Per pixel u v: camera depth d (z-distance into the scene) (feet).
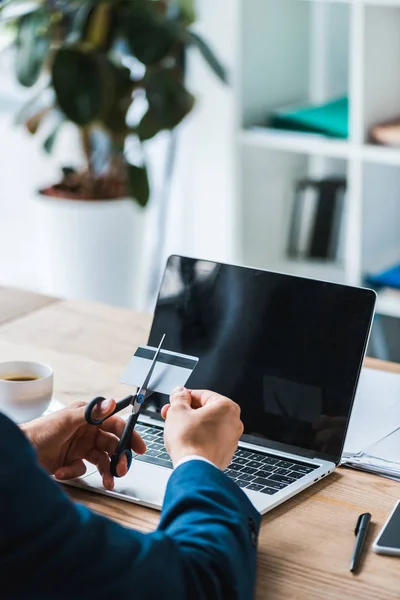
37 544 2.48
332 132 10.37
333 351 4.29
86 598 2.55
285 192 11.95
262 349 4.45
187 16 10.80
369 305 4.24
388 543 3.50
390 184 10.82
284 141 10.61
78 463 4.01
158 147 13.26
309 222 11.39
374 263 10.86
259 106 11.19
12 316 6.03
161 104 10.23
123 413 4.64
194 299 4.68
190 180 12.96
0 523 2.44
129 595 2.60
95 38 10.11
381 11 9.86
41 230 11.65
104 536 2.65
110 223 11.25
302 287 4.42
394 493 3.99
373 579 3.32
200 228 12.17
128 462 3.97
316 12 11.45
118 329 5.82
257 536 3.19
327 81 11.67
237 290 4.58
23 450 2.55
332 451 4.20
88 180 11.37
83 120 9.80
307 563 3.42
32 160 14.62
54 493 2.58
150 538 2.79
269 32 11.04
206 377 4.55
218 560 2.86
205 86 11.54
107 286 11.50
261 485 3.94
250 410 4.42
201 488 3.16
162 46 9.87
